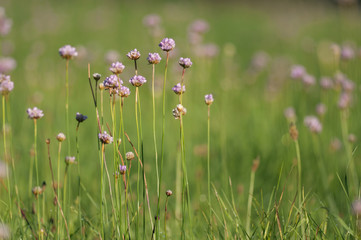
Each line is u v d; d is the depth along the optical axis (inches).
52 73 380.2
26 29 576.1
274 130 242.2
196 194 179.5
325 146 215.3
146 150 227.6
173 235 139.5
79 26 625.6
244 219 157.2
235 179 197.3
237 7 1033.5
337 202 166.4
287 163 189.6
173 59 333.7
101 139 110.5
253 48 567.8
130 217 131.8
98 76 114.8
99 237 124.4
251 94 342.0
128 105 300.0
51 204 154.9
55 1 850.8
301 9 965.2
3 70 239.8
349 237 126.8
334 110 241.0
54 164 202.2
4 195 164.1
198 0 1034.7
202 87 299.4
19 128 251.4
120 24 655.1
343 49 246.4
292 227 123.4
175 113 115.0
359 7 796.6
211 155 216.7
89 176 194.2
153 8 841.5
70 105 303.4
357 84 276.5
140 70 322.0
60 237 122.6
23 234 123.5
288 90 321.4
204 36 621.9
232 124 263.0
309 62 422.9
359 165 190.4
